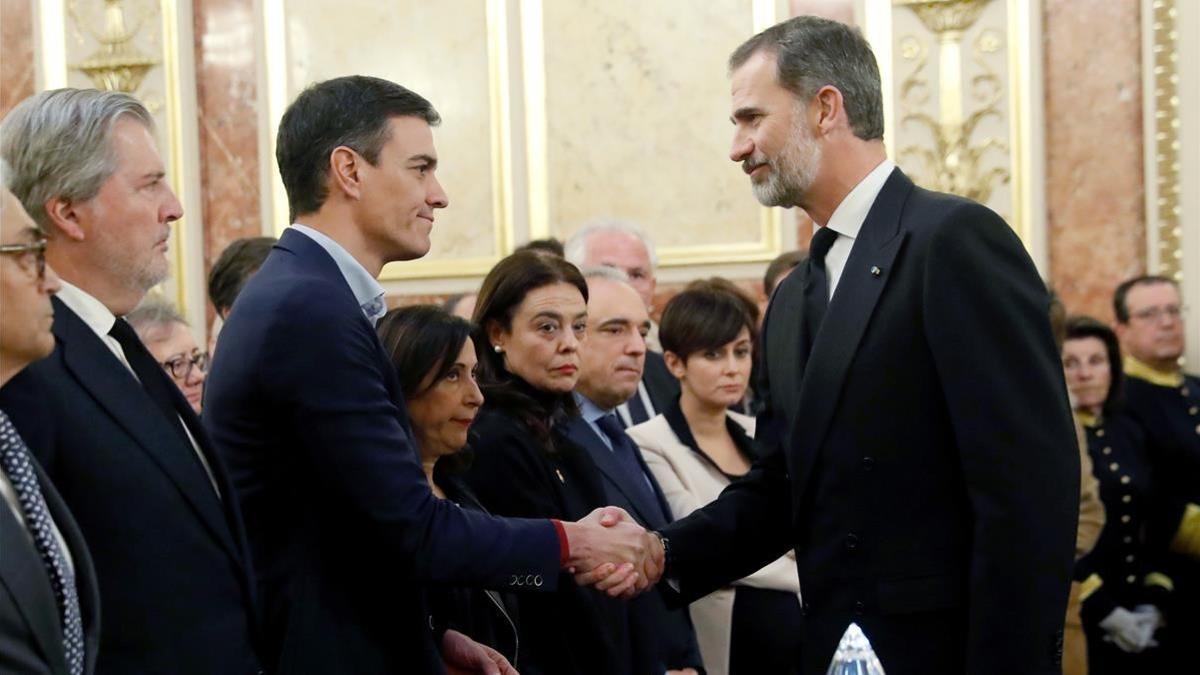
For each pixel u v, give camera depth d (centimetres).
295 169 292
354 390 269
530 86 714
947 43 663
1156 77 635
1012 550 278
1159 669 530
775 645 403
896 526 294
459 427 320
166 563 241
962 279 288
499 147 714
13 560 210
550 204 712
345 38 728
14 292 216
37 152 250
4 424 219
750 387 513
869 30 673
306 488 271
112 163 253
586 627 335
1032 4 652
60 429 236
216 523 249
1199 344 624
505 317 356
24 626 211
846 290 301
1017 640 278
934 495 292
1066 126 651
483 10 717
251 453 270
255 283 280
